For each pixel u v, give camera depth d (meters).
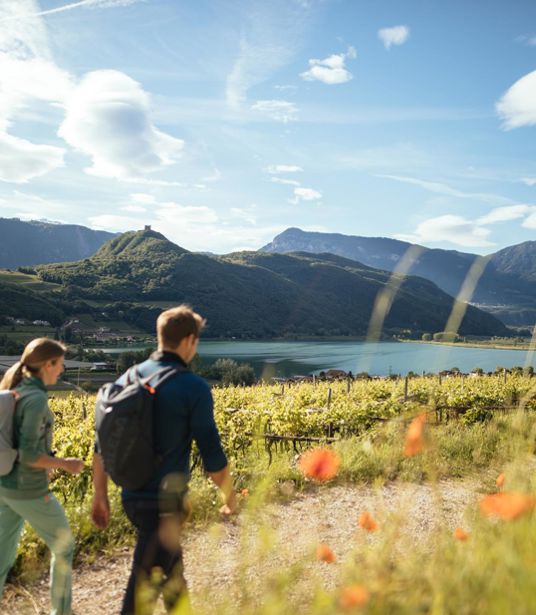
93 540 4.36
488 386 14.23
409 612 1.11
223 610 1.28
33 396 2.96
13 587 3.58
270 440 8.04
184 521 2.29
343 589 1.18
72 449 7.23
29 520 3.01
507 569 1.11
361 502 4.82
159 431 2.28
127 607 2.20
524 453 1.69
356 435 8.90
